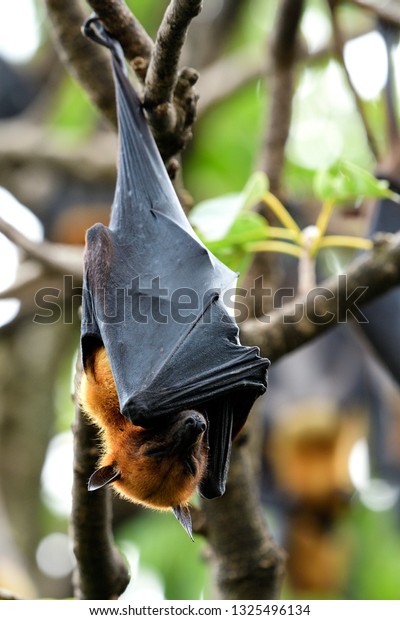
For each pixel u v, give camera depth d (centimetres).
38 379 1536
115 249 596
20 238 979
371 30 1228
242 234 732
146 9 1489
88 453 620
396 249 714
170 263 584
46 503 1638
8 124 1656
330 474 1512
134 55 610
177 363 554
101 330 576
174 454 543
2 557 1173
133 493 557
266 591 751
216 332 568
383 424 1542
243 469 728
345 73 959
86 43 725
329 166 743
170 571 1391
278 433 1529
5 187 1659
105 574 679
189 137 611
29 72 1908
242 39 1714
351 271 720
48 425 1531
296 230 744
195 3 521
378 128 1203
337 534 1508
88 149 1561
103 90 734
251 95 1594
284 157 977
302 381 1548
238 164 1542
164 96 579
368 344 960
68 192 1669
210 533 752
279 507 1512
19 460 1491
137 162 601
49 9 726
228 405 570
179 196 703
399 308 934
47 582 1462
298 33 958
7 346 1535
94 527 651
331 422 1520
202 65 1555
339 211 1141
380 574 1452
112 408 584
